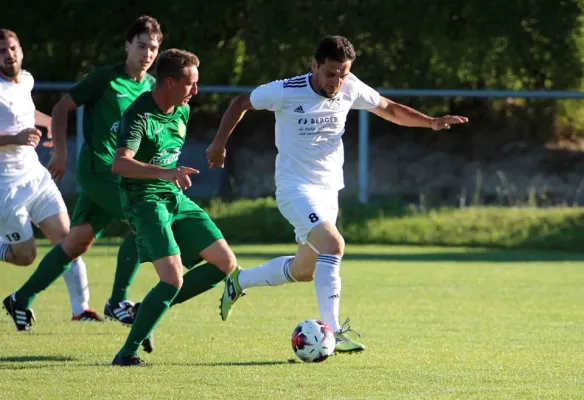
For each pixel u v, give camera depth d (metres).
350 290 36.94
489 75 72.06
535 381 19.02
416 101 73.44
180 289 22.88
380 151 73.94
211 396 17.39
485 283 39.69
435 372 20.00
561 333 26.12
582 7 69.69
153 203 21.34
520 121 74.94
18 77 27.00
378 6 70.19
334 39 22.20
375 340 24.70
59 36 72.12
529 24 70.19
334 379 19.14
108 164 26.62
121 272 26.78
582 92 64.25
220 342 24.14
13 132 26.78
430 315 29.95
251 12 70.69
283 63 71.56
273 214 63.38
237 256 50.28
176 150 21.97
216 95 73.62
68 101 26.81
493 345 23.88
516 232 60.09
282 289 37.06
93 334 25.41
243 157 73.44
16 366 20.42
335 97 23.12
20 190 27.28
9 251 28.11
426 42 70.81
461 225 61.25
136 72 27.31
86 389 18.00
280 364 20.94
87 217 26.89
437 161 73.25
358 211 63.28
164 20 71.56
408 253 54.72
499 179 71.69
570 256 53.88
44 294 35.09
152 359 21.53
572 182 71.12
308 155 23.23
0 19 72.19
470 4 69.44
